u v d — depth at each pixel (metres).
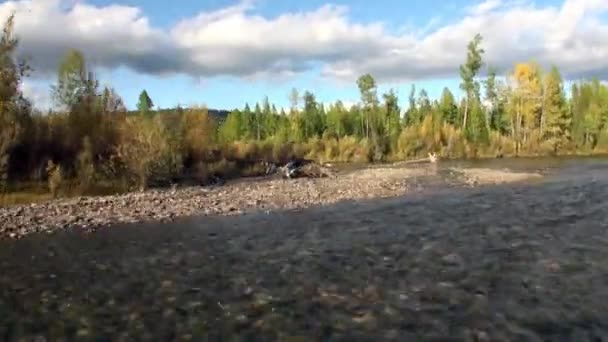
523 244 15.59
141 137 35.38
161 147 36.50
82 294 12.02
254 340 9.20
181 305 11.12
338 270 13.51
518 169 46.75
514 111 75.44
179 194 30.56
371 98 79.50
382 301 10.97
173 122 42.16
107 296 11.84
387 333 9.31
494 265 13.38
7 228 20.53
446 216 21.19
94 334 9.61
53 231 20.05
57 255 16.11
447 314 10.11
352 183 36.09
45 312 10.83
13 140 31.16
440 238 16.89
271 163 51.84
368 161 67.38
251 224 20.91
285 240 17.58
